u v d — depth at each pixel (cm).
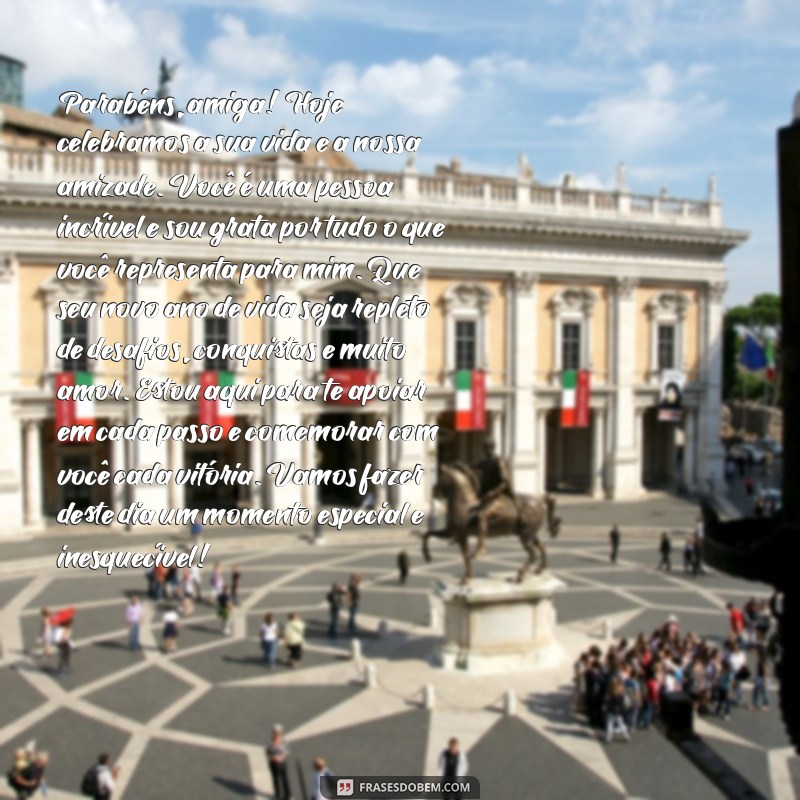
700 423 6350
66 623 2928
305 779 2084
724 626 3234
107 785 1853
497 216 5478
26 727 2400
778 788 1998
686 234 6075
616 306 6000
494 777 2072
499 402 5709
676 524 5212
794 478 419
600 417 6050
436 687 2591
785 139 408
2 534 4675
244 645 3070
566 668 2706
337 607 3141
